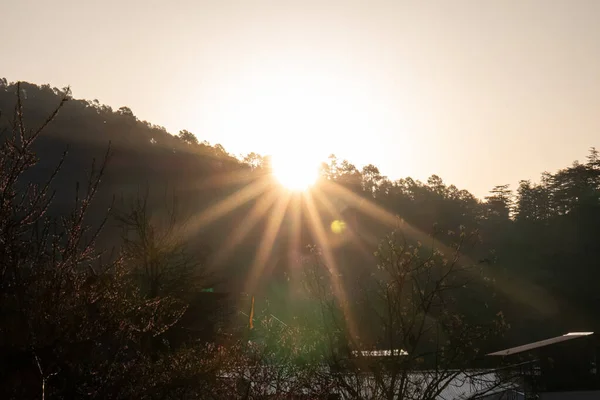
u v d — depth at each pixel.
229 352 10.65
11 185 6.22
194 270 15.00
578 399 26.95
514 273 64.19
